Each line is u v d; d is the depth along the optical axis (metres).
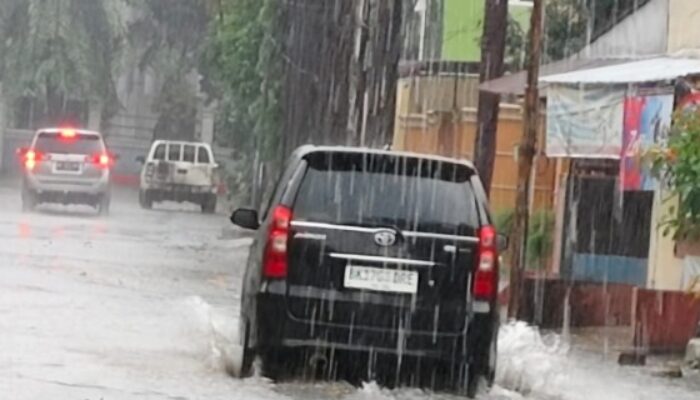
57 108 70.81
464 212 15.70
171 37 72.44
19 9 68.25
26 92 68.19
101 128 71.69
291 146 38.72
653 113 21.92
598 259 28.75
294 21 38.50
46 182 48.81
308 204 15.56
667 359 20.52
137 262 32.38
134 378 15.58
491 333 15.52
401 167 15.81
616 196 28.28
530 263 30.52
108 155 49.84
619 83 22.55
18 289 24.20
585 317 24.23
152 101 77.19
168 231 44.62
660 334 20.72
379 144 34.75
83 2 68.69
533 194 32.47
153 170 59.84
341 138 35.62
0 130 70.25
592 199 29.22
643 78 22.17
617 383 17.94
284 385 15.73
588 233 29.16
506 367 17.39
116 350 17.73
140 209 59.00
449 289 15.44
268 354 15.59
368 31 35.00
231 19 47.84
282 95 41.50
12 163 71.19
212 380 15.78
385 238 15.41
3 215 46.44
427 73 43.94
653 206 24.80
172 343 18.72
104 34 69.31
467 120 41.91
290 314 15.31
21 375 15.27
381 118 34.84
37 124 71.38
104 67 69.50
